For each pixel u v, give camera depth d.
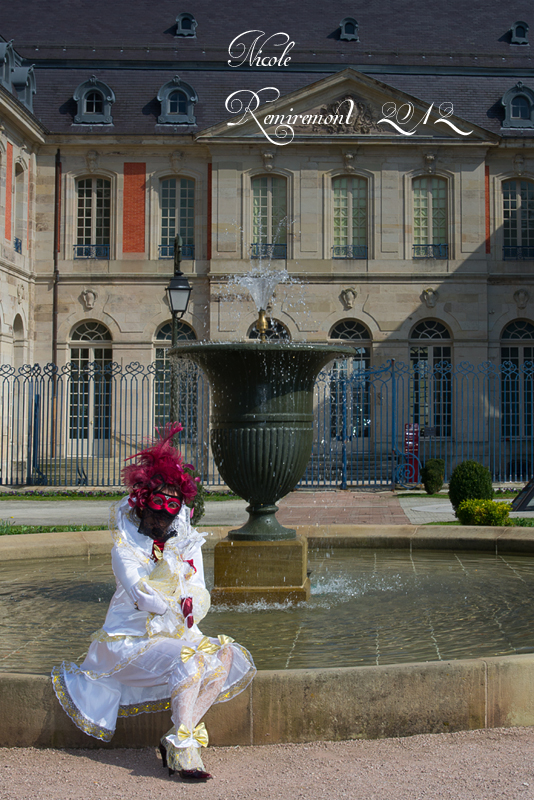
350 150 29.72
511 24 33.97
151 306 29.88
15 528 12.12
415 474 23.42
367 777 3.87
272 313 29.52
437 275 29.69
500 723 4.52
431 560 9.69
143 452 4.46
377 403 29.20
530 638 6.20
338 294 29.69
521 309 30.08
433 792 3.69
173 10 33.66
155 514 4.28
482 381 29.58
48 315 29.70
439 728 4.45
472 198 29.88
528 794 3.65
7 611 7.18
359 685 4.40
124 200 29.92
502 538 10.05
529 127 30.61
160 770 4.01
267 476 7.55
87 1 33.88
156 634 4.18
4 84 28.11
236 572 7.53
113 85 31.02
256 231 29.97
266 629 6.53
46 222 29.81
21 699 4.36
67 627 6.63
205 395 25.06
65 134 29.45
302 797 3.66
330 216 29.81
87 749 4.32
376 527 10.58
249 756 4.18
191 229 30.33
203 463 24.41
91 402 29.72
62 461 27.78
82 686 4.21
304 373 7.64
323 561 9.65
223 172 29.61
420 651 5.88
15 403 27.75
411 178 29.94
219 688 4.18
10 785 3.83
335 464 27.11
